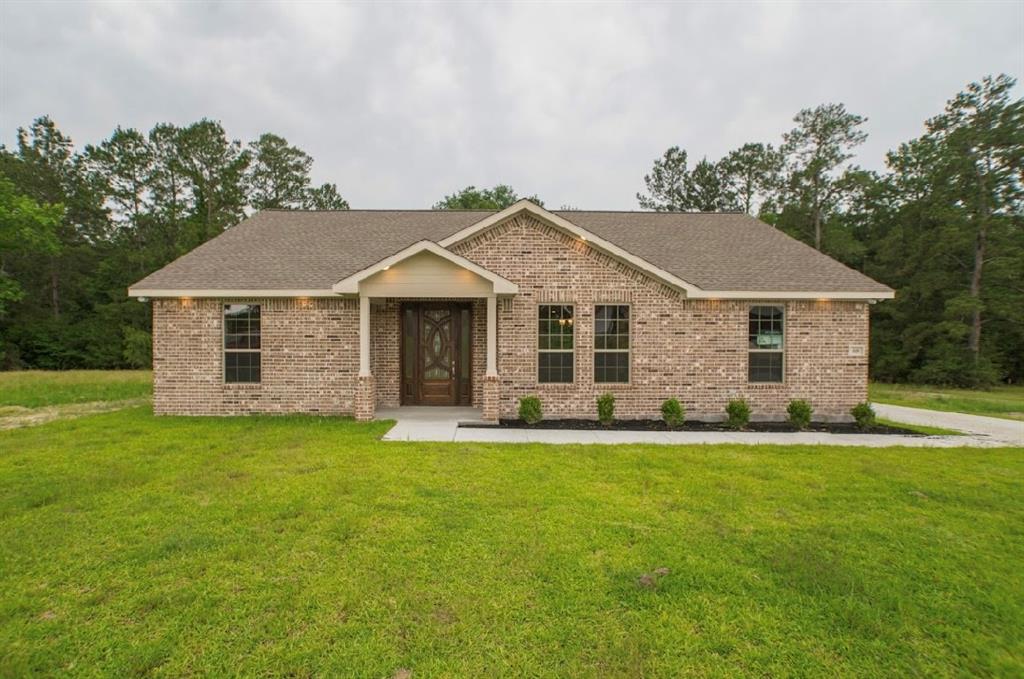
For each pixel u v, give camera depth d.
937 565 4.45
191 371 12.01
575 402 12.04
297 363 12.14
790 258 13.46
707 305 12.11
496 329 11.70
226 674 2.96
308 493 6.09
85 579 4.01
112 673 2.96
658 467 7.50
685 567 4.29
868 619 3.56
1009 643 3.39
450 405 13.12
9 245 27.05
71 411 12.70
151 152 40.44
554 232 12.00
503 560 4.37
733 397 12.16
